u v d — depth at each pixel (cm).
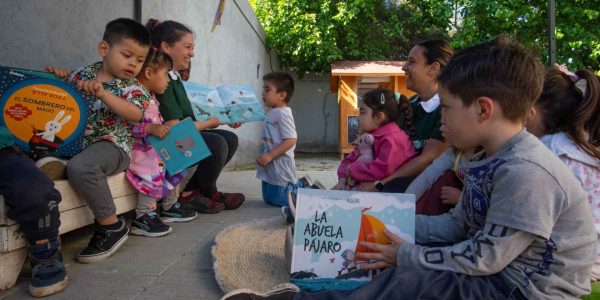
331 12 978
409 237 167
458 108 141
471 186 148
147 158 268
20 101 214
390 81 879
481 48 142
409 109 275
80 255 222
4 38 259
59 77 254
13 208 178
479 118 138
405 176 243
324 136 1054
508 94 134
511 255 130
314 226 171
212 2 600
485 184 141
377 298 131
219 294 187
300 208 173
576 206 131
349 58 1039
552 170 129
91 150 228
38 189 179
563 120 168
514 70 134
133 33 240
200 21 555
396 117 262
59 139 223
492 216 133
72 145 227
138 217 274
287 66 1054
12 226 183
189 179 337
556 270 132
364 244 158
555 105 169
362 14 988
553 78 172
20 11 270
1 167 180
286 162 371
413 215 170
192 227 296
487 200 141
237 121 348
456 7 912
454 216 173
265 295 143
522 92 135
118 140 242
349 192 175
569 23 778
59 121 222
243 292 140
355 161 264
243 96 368
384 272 139
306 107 1052
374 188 247
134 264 221
